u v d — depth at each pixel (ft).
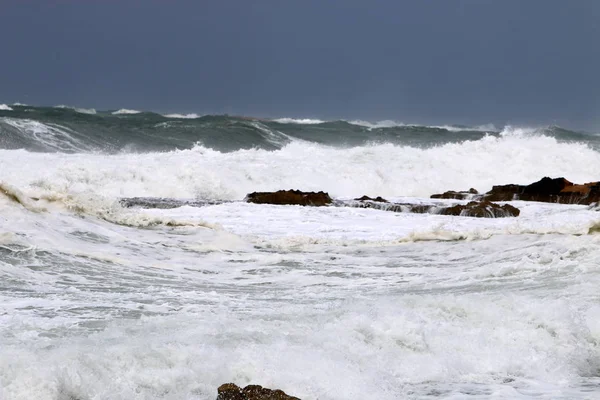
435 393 39.47
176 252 93.56
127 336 43.60
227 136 324.19
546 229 107.14
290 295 69.46
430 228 114.52
